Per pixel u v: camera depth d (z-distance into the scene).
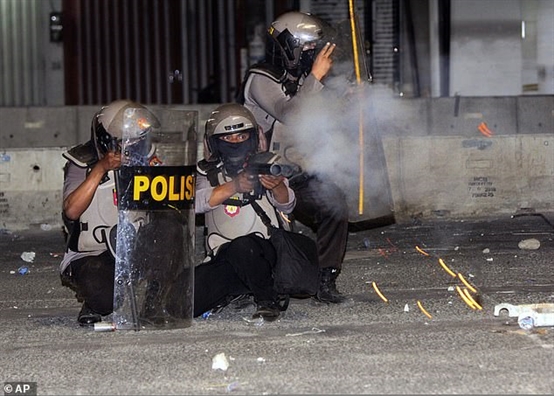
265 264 10.84
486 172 20.95
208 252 11.09
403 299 12.34
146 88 34.59
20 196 20.75
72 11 34.59
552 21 32.34
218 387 8.50
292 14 11.17
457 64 32.72
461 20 32.56
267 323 10.93
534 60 32.59
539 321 10.48
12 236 20.06
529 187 21.03
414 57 32.69
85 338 10.51
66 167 10.89
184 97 34.56
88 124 28.67
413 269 14.75
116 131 10.29
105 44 34.62
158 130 10.38
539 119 28.81
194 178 10.64
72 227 10.88
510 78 32.72
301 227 20.08
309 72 11.12
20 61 34.75
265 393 8.28
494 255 15.88
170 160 10.47
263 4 34.09
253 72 11.15
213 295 10.98
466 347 9.65
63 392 8.50
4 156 20.66
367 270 14.78
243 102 11.38
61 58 34.72
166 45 34.50
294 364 9.17
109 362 9.45
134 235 10.54
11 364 9.49
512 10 32.47
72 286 11.34
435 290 12.98
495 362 9.05
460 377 8.59
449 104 28.73
